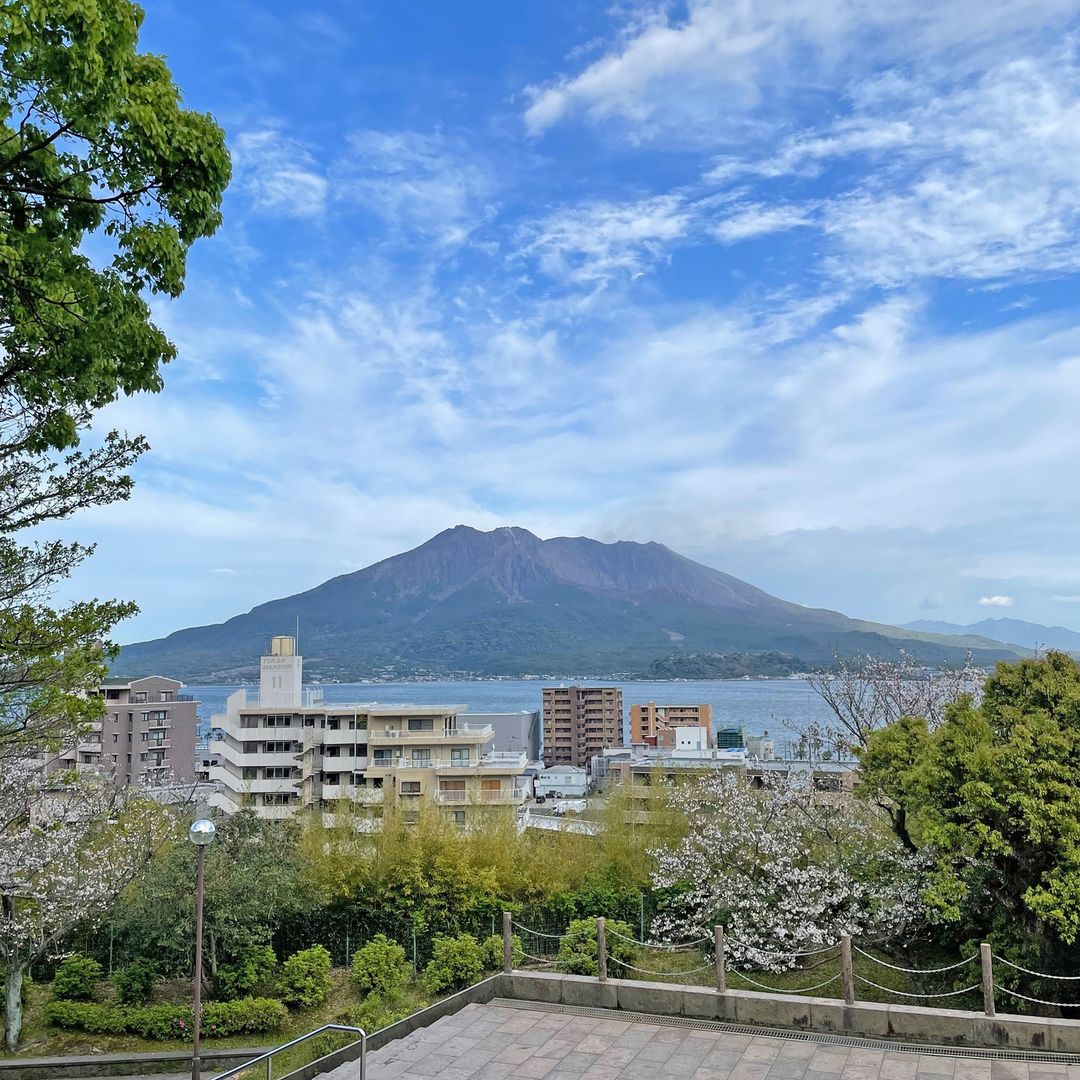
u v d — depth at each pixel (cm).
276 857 2742
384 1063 1052
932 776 1717
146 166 847
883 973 2147
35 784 1959
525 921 2742
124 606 1305
